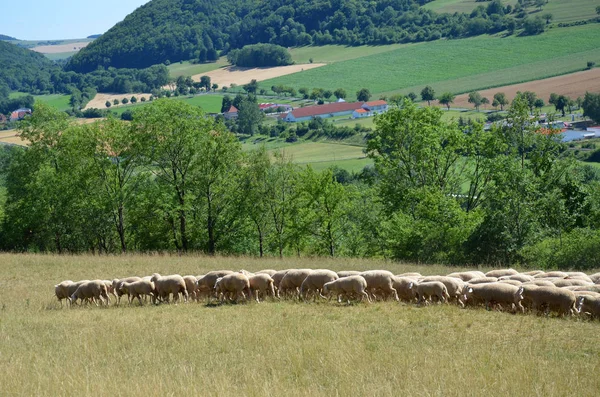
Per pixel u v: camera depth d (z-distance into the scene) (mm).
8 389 15078
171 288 26844
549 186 49969
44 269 39594
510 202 43312
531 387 13906
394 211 54344
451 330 19453
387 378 14992
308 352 17078
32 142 60875
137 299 28391
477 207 52375
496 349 17188
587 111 132625
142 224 58188
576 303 21078
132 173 58562
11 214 60562
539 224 44562
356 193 56250
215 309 24219
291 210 55062
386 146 56562
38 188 57875
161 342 19203
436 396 13430
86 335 20578
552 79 180125
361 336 18844
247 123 182750
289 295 26078
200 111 57156
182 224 56594
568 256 38281
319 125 170875
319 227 55438
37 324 22984
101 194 56625
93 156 56344
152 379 15266
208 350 18141
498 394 13539
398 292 25000
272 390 14133
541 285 22578
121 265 40406
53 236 60750
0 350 19234
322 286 25406
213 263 39969
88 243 61875
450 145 54375
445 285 24141
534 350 16969
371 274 25062
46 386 15109
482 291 22750
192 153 55094
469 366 15492
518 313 21641
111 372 16156
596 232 40406
